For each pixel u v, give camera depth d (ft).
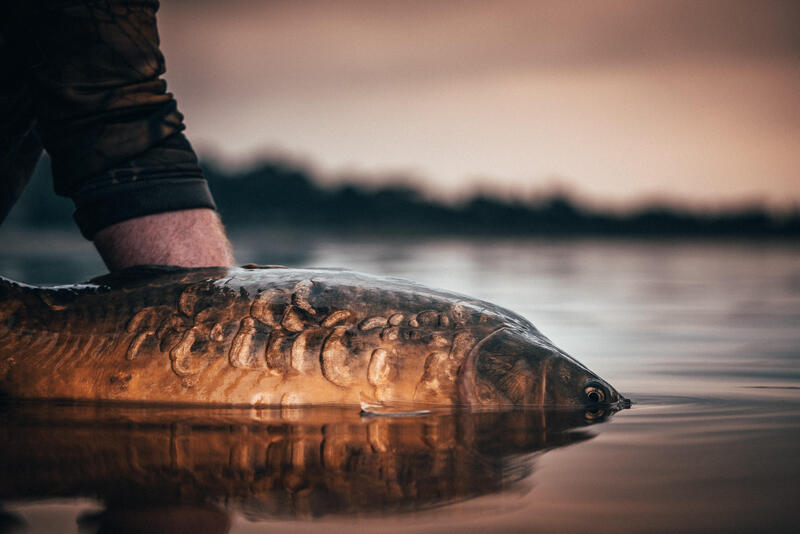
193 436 2.31
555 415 2.58
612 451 2.13
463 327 2.81
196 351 2.79
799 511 1.73
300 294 2.86
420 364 2.73
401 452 2.14
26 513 1.74
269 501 1.80
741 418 2.52
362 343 2.75
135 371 2.81
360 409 2.66
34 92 3.00
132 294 2.96
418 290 2.92
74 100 2.93
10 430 2.38
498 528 1.67
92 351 2.88
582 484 1.88
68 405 2.72
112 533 1.65
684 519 1.70
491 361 2.74
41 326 2.97
